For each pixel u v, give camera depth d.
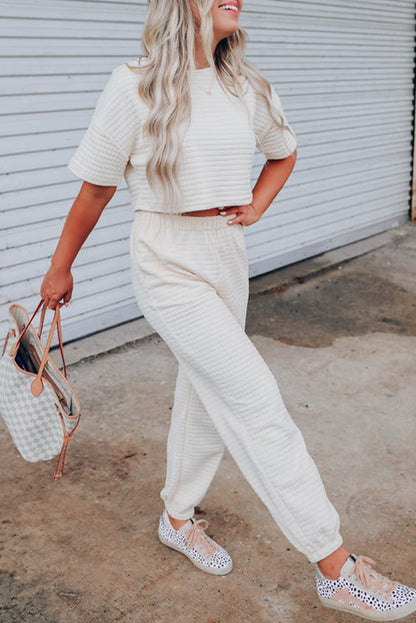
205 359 1.74
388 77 5.99
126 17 3.71
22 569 2.19
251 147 1.75
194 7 1.61
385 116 6.07
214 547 2.17
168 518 2.23
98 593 2.09
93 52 3.60
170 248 1.74
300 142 5.23
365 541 2.29
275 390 1.75
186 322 1.74
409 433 2.96
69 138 3.61
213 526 2.38
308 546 1.76
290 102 5.06
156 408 3.20
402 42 6.07
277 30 4.79
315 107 5.29
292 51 4.95
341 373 3.56
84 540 2.32
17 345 1.89
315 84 5.23
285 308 4.53
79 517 2.43
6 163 3.37
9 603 2.05
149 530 2.37
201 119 1.66
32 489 2.59
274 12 4.72
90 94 3.65
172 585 2.11
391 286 4.94
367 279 5.10
